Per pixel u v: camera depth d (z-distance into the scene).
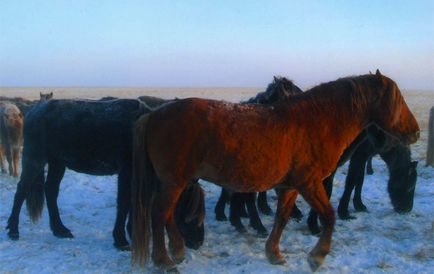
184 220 5.63
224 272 5.06
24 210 7.63
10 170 11.34
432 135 12.10
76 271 5.04
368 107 5.05
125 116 5.75
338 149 5.00
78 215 7.44
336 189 9.62
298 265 5.27
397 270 5.18
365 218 7.36
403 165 7.45
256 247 5.97
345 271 5.12
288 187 5.06
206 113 4.67
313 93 5.00
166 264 4.88
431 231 6.70
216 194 9.25
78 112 5.89
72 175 11.01
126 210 5.73
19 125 11.09
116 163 5.86
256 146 4.65
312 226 6.52
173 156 4.69
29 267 5.13
